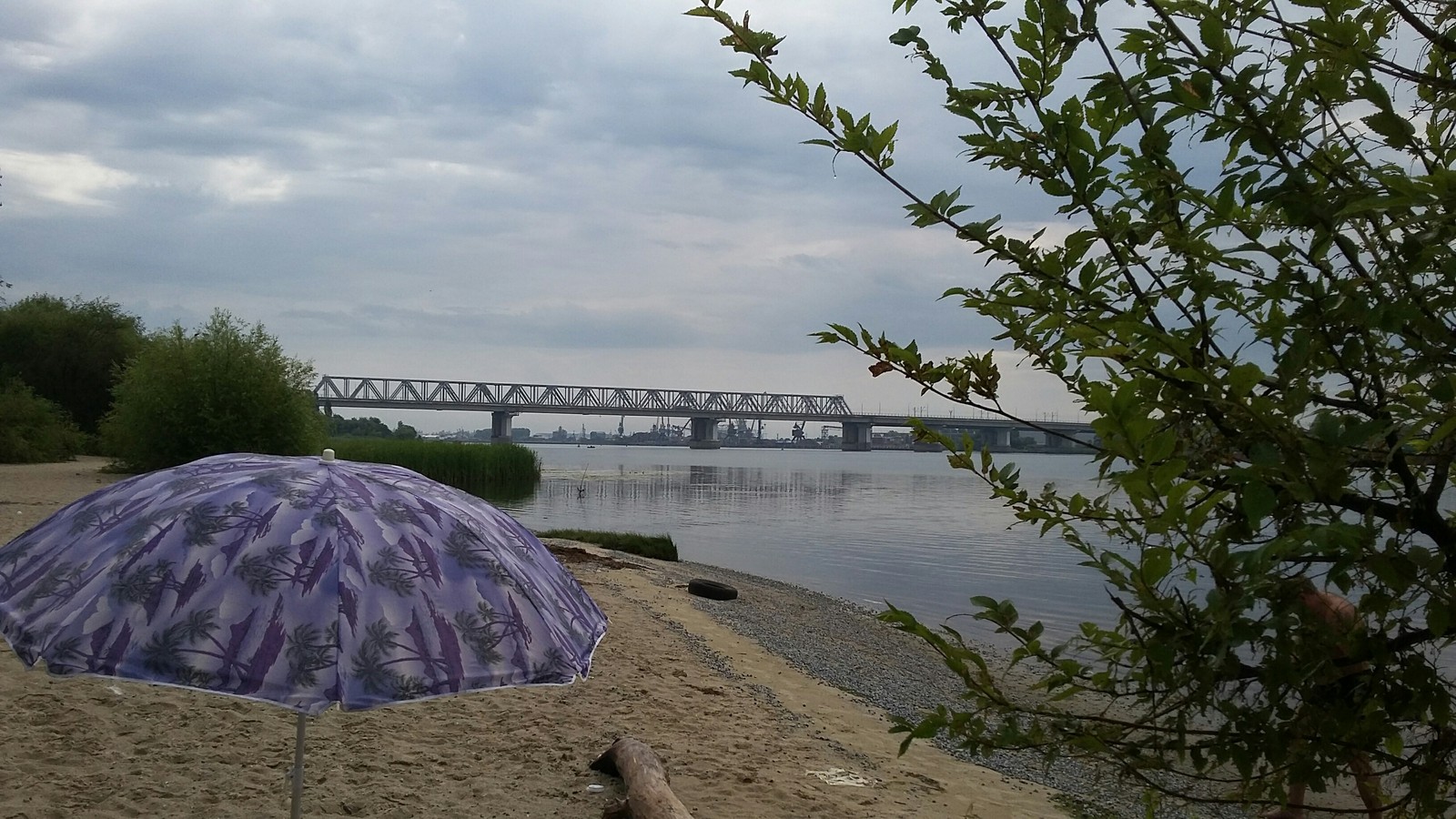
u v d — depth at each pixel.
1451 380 1.76
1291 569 1.89
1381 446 1.94
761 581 23.67
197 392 36.25
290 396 37.66
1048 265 2.25
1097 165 2.25
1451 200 1.68
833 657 13.98
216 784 5.61
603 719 7.77
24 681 7.16
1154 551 1.90
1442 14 2.02
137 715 6.64
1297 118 2.02
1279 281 2.11
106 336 57.22
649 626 13.33
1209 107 2.03
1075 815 7.24
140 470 37.44
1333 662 1.95
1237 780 2.24
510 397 132.88
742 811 6.14
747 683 10.43
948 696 12.14
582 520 42.09
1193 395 1.99
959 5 2.42
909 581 24.98
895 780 7.41
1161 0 2.14
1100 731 2.27
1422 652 1.94
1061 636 16.62
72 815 5.04
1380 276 1.98
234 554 2.95
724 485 79.69
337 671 2.75
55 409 49.69
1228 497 2.12
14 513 19.89
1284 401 1.91
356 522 3.17
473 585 3.20
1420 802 2.00
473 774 6.16
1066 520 2.49
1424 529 1.91
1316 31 1.94
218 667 2.70
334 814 5.33
